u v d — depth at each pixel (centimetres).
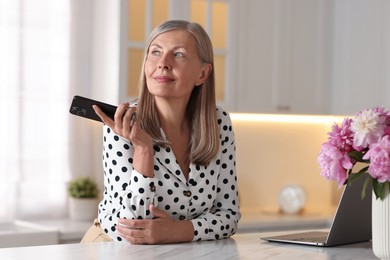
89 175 410
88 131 409
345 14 444
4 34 389
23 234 337
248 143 464
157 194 219
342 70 445
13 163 391
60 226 364
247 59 421
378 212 183
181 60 218
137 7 382
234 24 416
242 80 420
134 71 381
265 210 459
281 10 434
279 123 474
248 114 434
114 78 379
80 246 201
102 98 396
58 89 403
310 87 446
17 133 392
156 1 387
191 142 228
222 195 236
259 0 425
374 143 178
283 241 217
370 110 180
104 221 219
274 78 431
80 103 203
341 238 214
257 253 197
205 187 228
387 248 181
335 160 183
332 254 199
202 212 231
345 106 443
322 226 427
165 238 210
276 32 432
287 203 445
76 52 407
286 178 479
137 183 209
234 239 227
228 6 414
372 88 423
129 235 208
